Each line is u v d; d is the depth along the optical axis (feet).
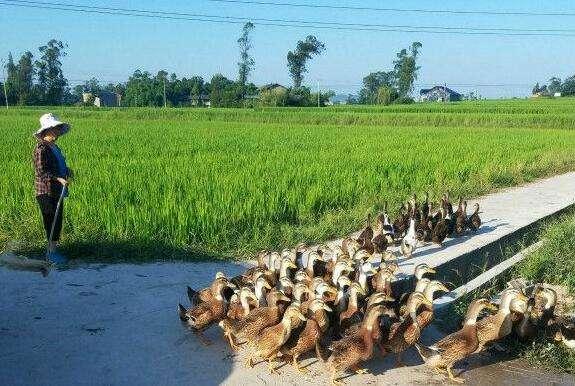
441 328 25.75
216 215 37.17
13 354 21.44
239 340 23.25
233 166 58.18
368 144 88.38
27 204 39.81
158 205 38.86
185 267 31.48
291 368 21.38
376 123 171.63
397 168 60.70
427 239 35.94
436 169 61.11
